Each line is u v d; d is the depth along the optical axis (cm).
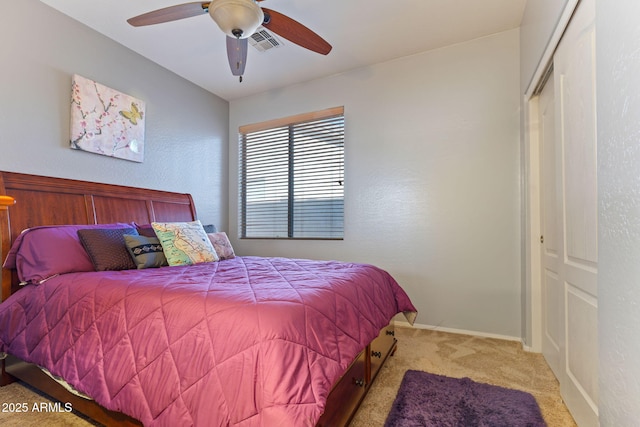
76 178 236
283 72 325
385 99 307
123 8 225
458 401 159
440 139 283
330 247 330
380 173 308
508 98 259
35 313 158
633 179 82
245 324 103
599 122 101
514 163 256
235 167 393
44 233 186
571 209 153
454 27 254
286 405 87
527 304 231
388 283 217
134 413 111
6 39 200
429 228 286
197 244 235
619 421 88
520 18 243
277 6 226
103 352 127
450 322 275
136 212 269
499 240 260
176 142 322
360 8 229
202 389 99
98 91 249
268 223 377
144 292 132
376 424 143
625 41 86
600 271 100
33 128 212
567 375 158
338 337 125
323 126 344
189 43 270
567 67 154
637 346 80
